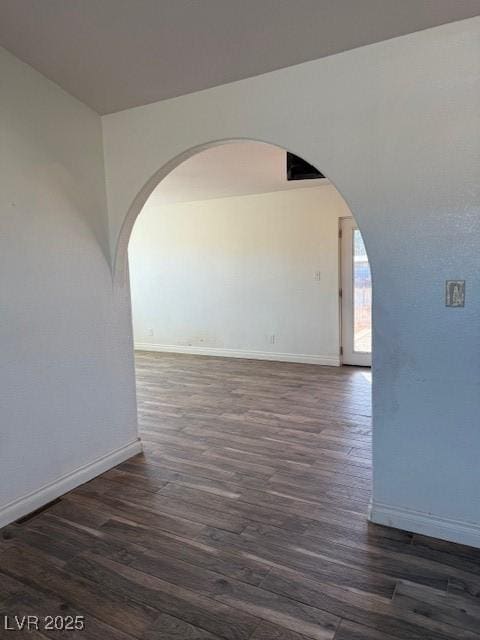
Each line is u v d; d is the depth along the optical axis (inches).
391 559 76.7
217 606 67.1
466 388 78.0
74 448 105.9
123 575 74.4
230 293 252.5
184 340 272.1
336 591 69.5
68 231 103.3
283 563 76.5
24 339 94.0
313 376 205.2
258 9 74.3
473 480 79.0
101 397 113.0
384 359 83.6
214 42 83.1
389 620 63.6
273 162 168.4
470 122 72.6
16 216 91.7
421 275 79.1
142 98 102.5
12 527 89.3
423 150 76.3
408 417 83.0
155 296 277.9
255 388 187.2
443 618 63.7
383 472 86.3
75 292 105.4
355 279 219.9
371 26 74.7
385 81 77.7
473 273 75.5
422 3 69.1
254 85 90.2
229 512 93.1
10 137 90.1
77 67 93.0
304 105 85.4
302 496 98.8
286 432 136.7
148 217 272.7
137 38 83.7
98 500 99.3
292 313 235.6
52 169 99.2
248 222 241.6
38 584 72.7
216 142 97.4
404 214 79.0
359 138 81.0
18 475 93.4
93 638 61.8
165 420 149.6
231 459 118.7
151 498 99.7
